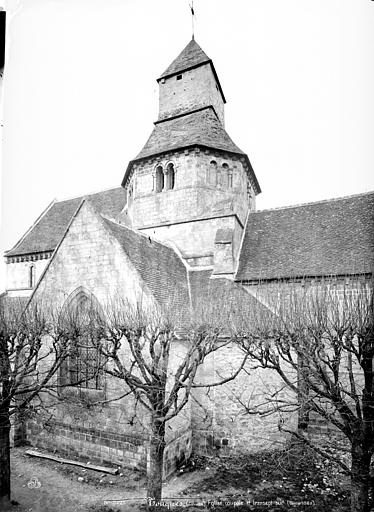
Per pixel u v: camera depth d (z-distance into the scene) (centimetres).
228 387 1478
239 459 1397
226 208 2022
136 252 1566
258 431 1432
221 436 1455
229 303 1565
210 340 1200
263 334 1177
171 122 2442
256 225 2208
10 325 1288
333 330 1087
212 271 1925
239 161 2302
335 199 2116
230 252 1864
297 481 1222
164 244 2083
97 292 1470
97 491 1162
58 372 1509
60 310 1467
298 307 1196
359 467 856
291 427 1433
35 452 1457
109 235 1474
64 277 1566
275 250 1942
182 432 1396
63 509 1063
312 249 1838
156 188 2283
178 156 2212
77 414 1435
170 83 2520
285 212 2203
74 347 1348
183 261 2056
